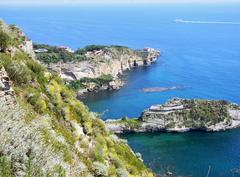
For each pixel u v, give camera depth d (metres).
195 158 133.75
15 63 19.20
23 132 11.63
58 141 16.30
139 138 160.00
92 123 24.23
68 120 21.45
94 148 21.84
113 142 26.17
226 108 175.00
